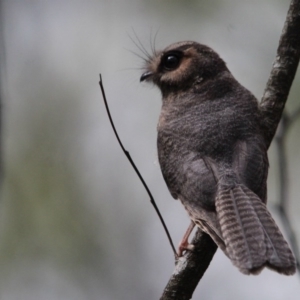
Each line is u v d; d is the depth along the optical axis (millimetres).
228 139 9734
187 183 9602
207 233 9453
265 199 9406
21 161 14742
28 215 14211
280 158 9820
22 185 14469
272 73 10383
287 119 9992
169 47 11172
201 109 10242
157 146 10430
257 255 8391
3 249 13953
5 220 14109
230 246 8586
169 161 10031
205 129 9914
